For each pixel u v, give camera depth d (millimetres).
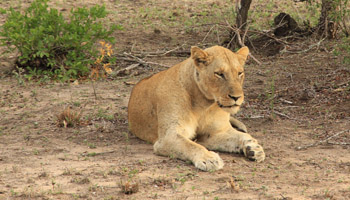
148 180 7824
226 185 7590
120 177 8016
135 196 7133
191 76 9219
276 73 15781
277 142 10180
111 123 11773
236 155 9406
